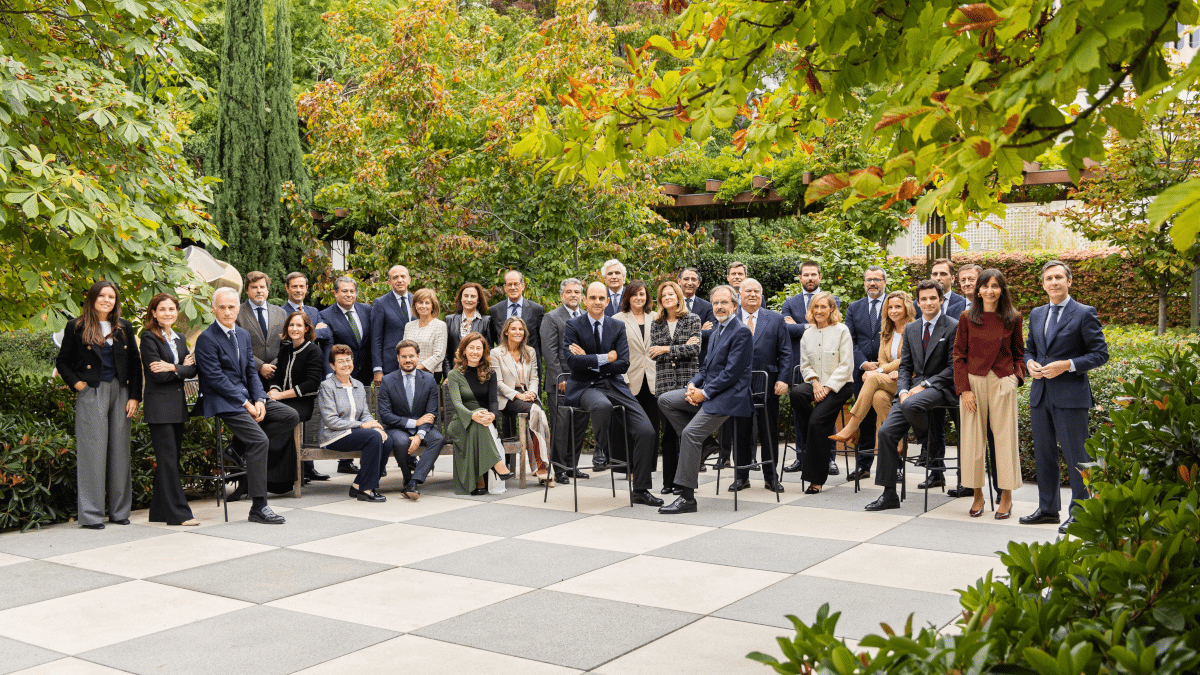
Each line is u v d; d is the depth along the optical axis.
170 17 7.45
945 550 5.42
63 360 6.43
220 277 11.17
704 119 2.72
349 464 8.97
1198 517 2.24
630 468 7.07
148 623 4.19
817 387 7.43
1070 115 2.33
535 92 10.99
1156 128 11.42
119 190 6.92
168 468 6.46
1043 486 6.16
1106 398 7.41
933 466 7.37
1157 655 1.63
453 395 7.53
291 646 3.85
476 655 3.71
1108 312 15.77
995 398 6.32
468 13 21.12
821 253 11.87
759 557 5.30
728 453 7.73
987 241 20.27
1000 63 2.08
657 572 4.99
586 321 7.16
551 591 4.64
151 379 6.42
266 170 17.36
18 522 6.39
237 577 4.99
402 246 11.27
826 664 1.62
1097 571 1.98
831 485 7.87
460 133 12.12
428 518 6.59
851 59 2.68
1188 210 1.39
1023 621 1.78
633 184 11.41
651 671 3.52
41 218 6.62
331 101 11.66
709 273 14.50
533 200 11.25
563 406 7.13
